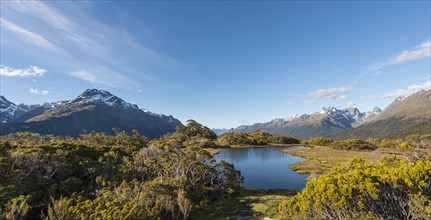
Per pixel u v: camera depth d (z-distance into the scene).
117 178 31.66
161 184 27.67
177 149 48.41
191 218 26.34
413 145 33.19
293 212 20.16
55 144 45.06
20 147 39.69
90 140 79.44
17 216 23.38
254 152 105.31
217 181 38.41
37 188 29.19
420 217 16.36
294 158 83.06
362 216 16.83
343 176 18.98
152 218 21.78
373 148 99.12
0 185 26.38
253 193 38.16
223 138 148.88
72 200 24.05
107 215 20.53
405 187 17.16
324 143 134.88
